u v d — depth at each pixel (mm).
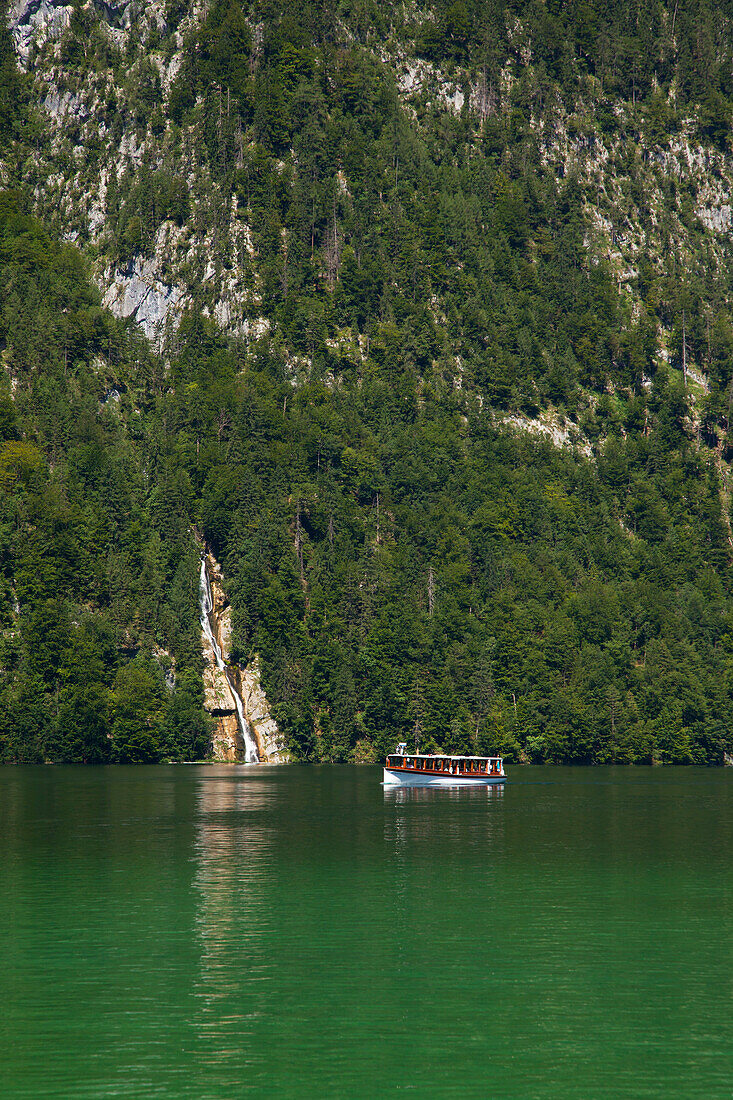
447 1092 121375
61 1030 139625
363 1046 134875
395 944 182250
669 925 197500
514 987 158375
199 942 183000
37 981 160125
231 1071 126688
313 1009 148000
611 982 161125
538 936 188625
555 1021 144000
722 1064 129625
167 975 163375
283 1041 136125
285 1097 119750
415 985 159000
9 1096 119688
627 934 190375
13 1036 137625
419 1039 137125
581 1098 120125
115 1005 149500
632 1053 133000
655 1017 145750
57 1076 125188
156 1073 126125
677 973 165750
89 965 168750
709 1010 148500
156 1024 142000
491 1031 140125
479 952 177625
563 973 165625
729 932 191875
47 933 189125
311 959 172750
